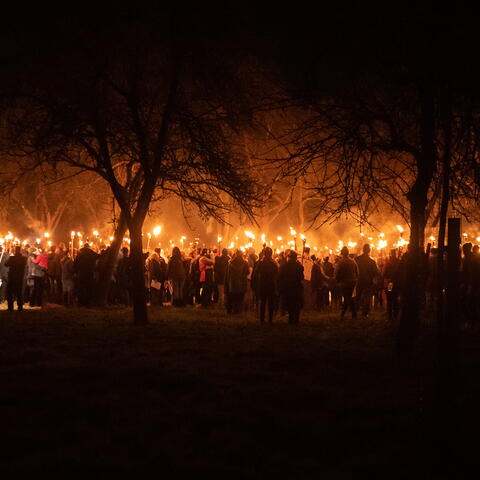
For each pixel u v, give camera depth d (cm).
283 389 939
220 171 2011
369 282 2219
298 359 1224
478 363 1191
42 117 1988
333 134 1421
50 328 1742
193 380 998
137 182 2491
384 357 1245
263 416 791
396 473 591
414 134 1522
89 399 872
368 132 1442
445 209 1045
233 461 629
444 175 1062
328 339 1552
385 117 1360
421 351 1280
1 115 2048
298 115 2077
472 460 618
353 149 1398
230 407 831
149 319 2038
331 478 579
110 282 2647
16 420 770
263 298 1945
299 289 1959
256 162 2433
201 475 587
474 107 1334
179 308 2559
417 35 1263
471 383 1000
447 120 1127
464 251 1838
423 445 646
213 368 1115
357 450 661
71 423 753
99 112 2020
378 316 2259
